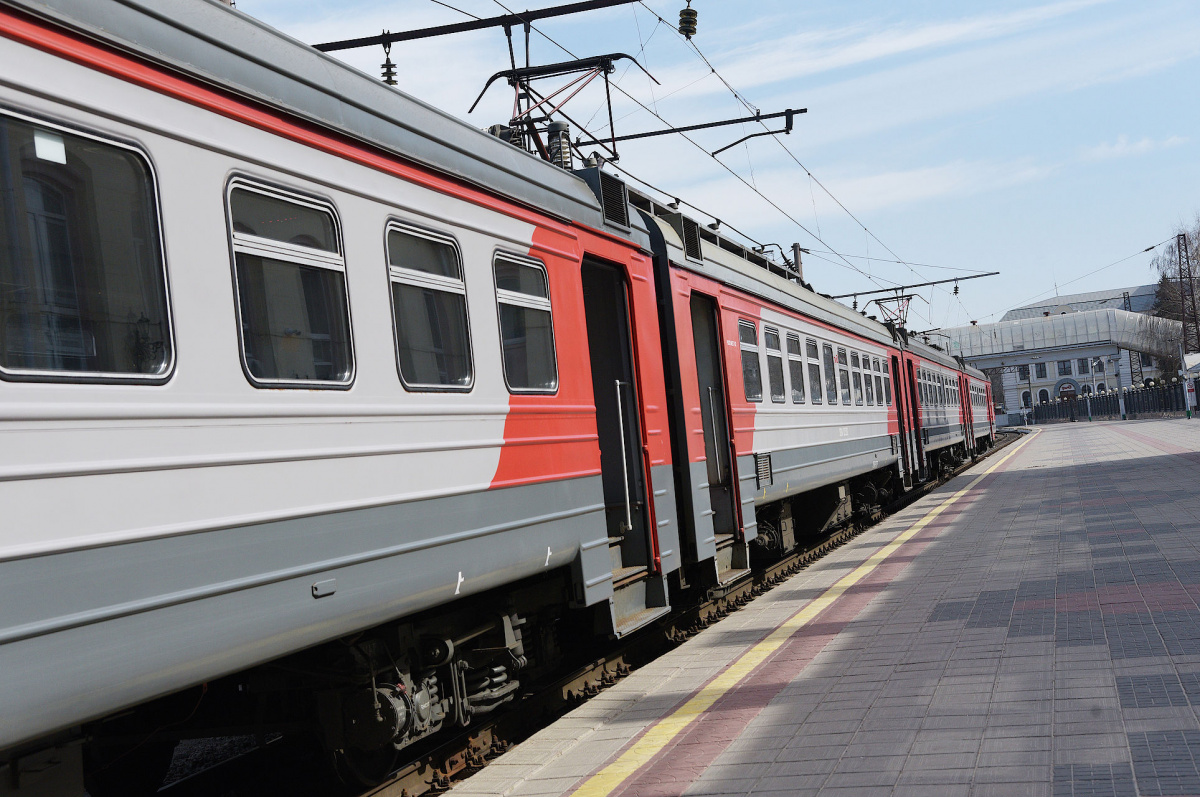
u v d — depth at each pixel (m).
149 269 3.48
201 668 3.50
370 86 4.91
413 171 5.07
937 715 5.06
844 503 15.14
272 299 4.01
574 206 6.99
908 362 21.33
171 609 3.38
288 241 4.14
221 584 3.58
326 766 5.79
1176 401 62.91
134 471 3.29
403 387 4.74
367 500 4.38
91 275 3.27
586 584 6.43
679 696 6.29
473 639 6.08
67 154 3.24
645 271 8.19
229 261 3.81
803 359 12.82
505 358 5.73
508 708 6.43
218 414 3.66
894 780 4.23
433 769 5.42
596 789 4.65
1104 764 4.12
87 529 3.11
